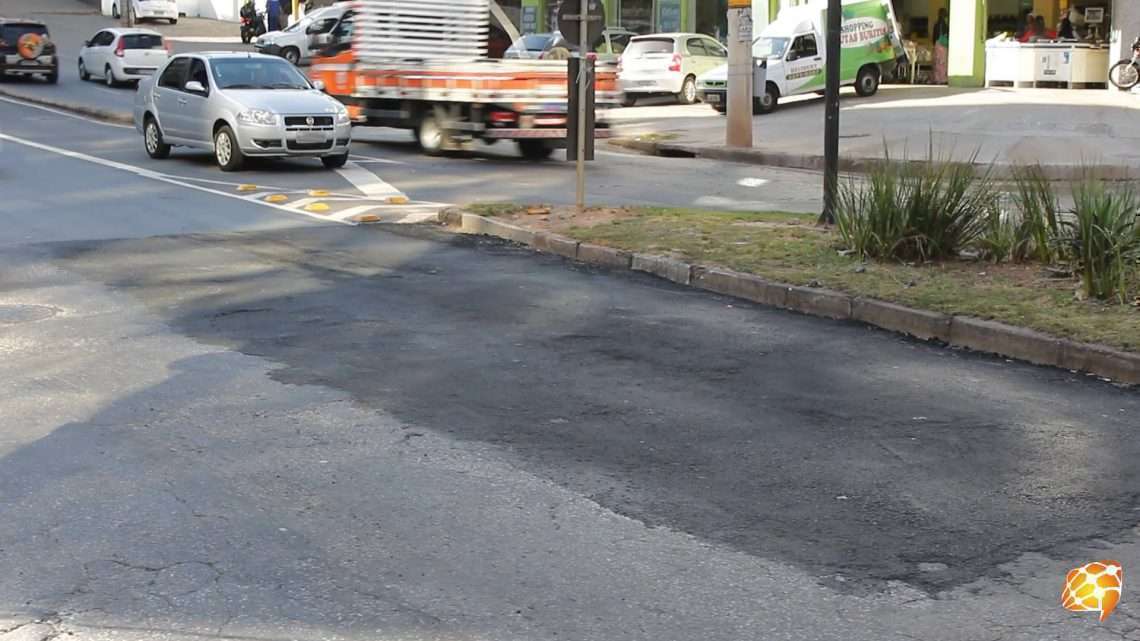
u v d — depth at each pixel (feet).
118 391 28.45
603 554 19.48
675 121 104.68
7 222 53.52
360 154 81.20
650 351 32.42
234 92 72.49
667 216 52.08
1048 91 112.98
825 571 18.88
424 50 78.79
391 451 24.31
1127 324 32.35
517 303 38.27
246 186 64.85
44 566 18.94
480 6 78.59
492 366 30.76
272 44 148.77
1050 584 18.43
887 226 41.47
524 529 20.45
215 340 33.32
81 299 38.47
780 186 69.21
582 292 40.01
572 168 75.41
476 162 77.77
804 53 109.91
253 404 27.43
